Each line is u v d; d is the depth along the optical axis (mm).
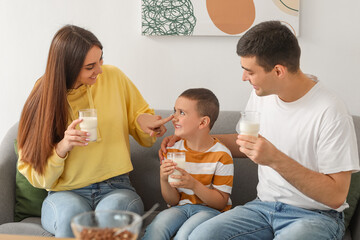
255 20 2350
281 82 1675
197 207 1923
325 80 2377
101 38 2461
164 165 1858
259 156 1556
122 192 1879
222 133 2225
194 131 2004
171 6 2379
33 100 1902
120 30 2447
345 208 1835
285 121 1749
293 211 1729
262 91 1705
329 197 1567
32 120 1887
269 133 1811
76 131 1727
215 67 2430
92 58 1810
